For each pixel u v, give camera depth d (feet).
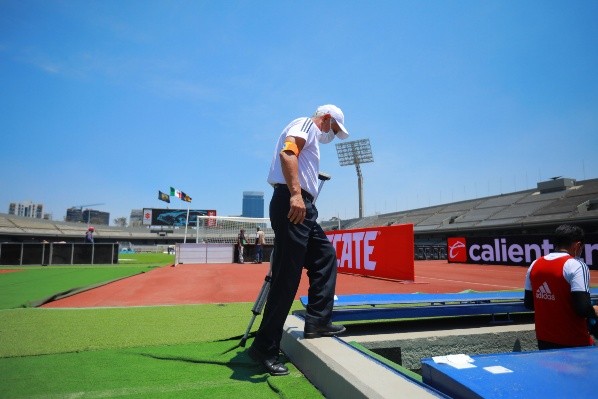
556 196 124.16
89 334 9.12
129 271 36.40
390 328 9.64
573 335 6.95
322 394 5.34
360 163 142.41
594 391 3.25
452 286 23.67
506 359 4.14
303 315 9.46
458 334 9.09
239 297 17.34
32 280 26.55
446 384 3.72
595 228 98.07
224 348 7.86
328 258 7.20
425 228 151.64
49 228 203.41
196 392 5.49
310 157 6.75
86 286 21.12
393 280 26.03
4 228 174.09
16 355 7.33
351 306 9.12
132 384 5.83
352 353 5.73
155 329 9.70
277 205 6.53
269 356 6.25
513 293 11.18
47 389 5.60
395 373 4.73
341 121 7.75
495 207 142.41
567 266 7.09
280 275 6.31
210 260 57.57
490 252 54.80
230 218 74.33
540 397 3.13
